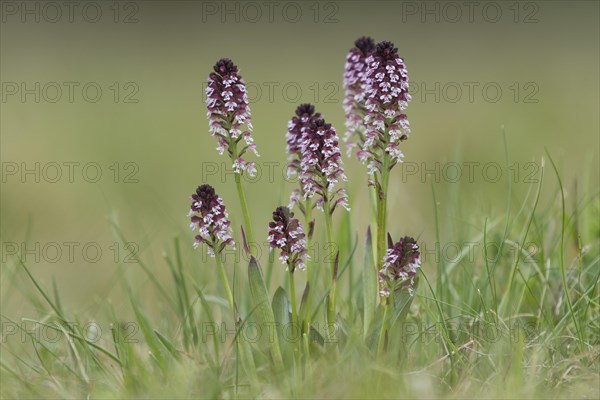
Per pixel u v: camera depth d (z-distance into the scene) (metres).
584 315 7.07
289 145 6.50
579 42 28.48
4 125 21.61
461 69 25.69
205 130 21.41
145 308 8.68
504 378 6.05
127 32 33.16
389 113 6.27
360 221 11.69
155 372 6.66
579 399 5.96
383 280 6.29
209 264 9.89
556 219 9.13
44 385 6.58
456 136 18.80
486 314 6.88
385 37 30.58
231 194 15.02
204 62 28.78
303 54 28.81
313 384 6.16
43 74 26.47
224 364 6.74
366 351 6.19
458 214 9.36
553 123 19.25
